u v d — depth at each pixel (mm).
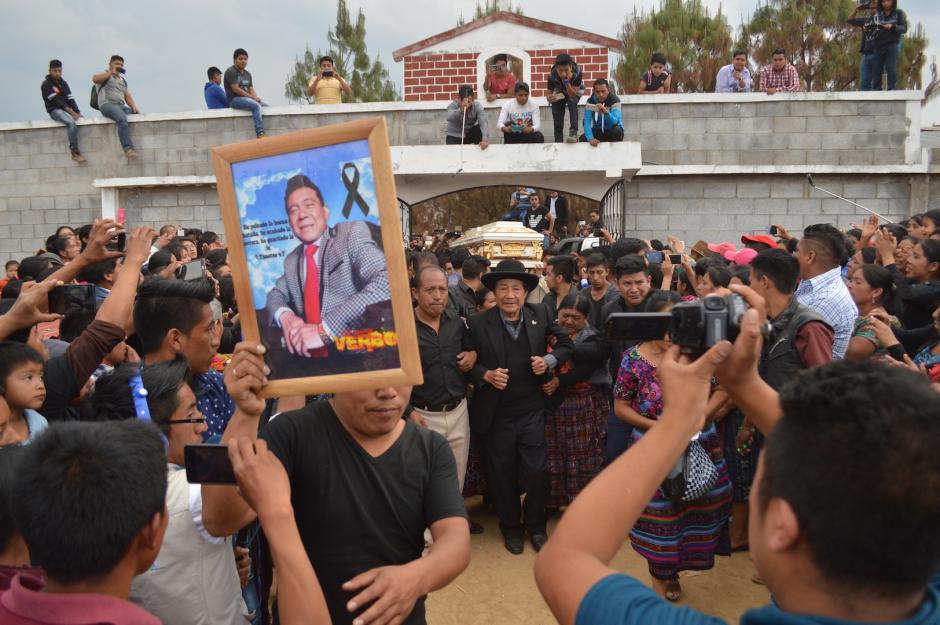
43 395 2631
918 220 6832
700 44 19344
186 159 11758
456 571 2049
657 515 3742
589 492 1314
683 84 19000
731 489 3926
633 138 11172
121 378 2434
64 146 12133
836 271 4043
